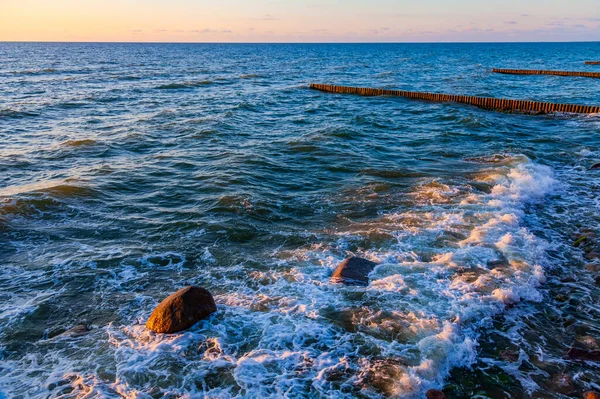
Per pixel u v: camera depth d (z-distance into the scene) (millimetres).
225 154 17578
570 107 28359
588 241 10102
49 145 18703
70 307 7727
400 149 19047
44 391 5758
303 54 143250
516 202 12508
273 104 32125
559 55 126125
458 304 7551
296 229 10938
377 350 6418
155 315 7031
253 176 14906
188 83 44219
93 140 19219
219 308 7492
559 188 13961
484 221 11125
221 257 9523
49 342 6777
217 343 6590
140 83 44219
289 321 7117
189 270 8992
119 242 10234
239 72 63594
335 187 14086
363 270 8586
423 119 26266
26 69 57719
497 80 50625
